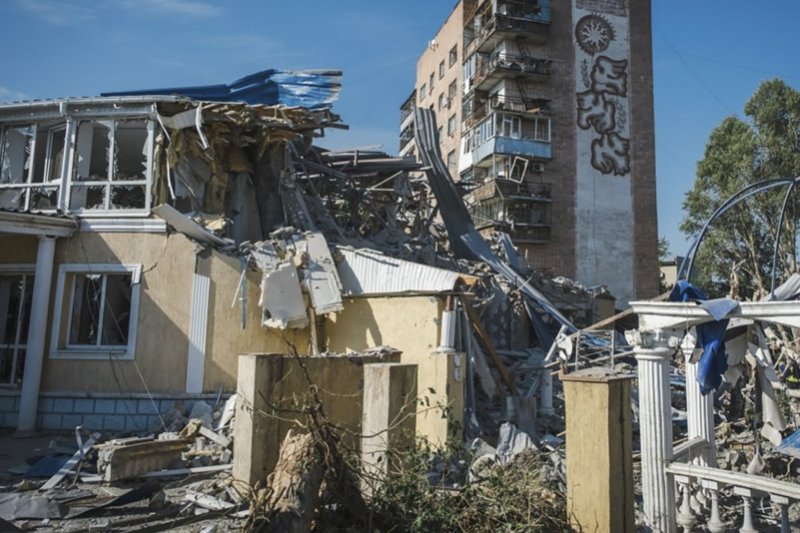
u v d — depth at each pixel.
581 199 37.75
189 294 11.39
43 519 6.38
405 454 5.88
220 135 12.96
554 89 38.62
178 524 6.22
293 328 11.74
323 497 5.22
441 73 49.34
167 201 12.01
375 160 18.17
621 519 5.13
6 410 11.30
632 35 40.31
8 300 12.20
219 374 11.26
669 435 6.02
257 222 13.91
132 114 12.03
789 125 30.17
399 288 11.48
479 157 38.28
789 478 8.64
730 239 31.09
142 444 8.21
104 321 11.64
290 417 7.05
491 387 11.31
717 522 5.62
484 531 5.11
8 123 12.62
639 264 37.97
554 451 9.33
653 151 39.31
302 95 15.59
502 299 16.19
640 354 6.12
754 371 10.13
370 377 6.49
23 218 10.91
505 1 38.53
